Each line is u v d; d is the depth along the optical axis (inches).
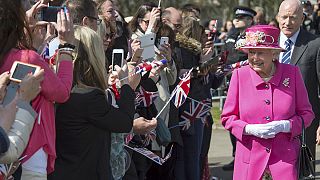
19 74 140.2
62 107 168.7
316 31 548.4
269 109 205.9
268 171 207.9
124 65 190.1
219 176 344.2
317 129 253.4
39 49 171.8
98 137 171.5
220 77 291.9
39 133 153.1
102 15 232.5
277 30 206.2
